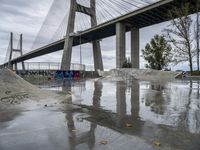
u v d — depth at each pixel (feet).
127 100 34.65
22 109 26.68
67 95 41.42
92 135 15.79
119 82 93.15
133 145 13.60
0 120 20.75
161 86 63.46
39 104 30.55
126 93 45.70
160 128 17.42
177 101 32.55
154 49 141.18
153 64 142.51
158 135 15.55
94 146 13.56
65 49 226.99
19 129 17.56
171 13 127.13
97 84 83.25
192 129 17.03
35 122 19.89
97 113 23.97
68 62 222.28
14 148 13.52
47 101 33.19
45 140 14.84
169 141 14.24
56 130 17.20
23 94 35.06
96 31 223.71
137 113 23.80
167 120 20.21
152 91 49.01
